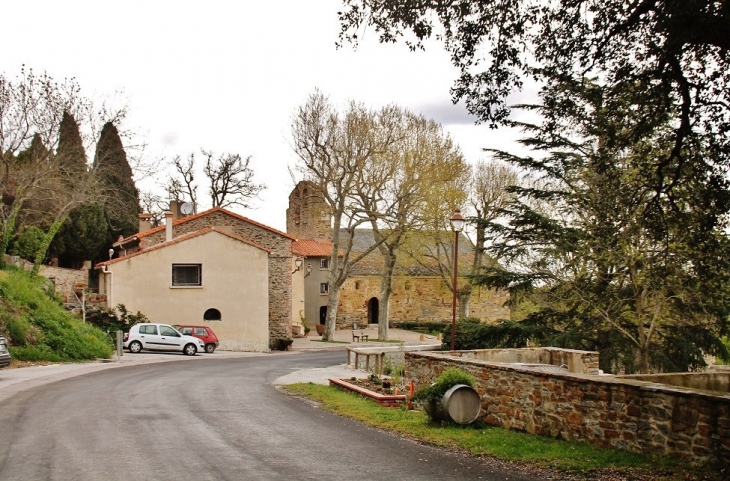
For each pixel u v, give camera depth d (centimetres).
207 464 892
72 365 2577
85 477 815
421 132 4591
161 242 4569
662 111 1096
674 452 858
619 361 2503
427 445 1046
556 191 2634
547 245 2647
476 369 1294
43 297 3139
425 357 1543
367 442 1069
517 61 1111
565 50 1073
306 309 6419
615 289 2325
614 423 948
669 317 2267
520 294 2753
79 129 3669
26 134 3366
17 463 886
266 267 4162
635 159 1291
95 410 1378
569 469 853
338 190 4703
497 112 1149
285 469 870
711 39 880
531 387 1121
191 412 1378
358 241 6838
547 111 1273
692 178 1139
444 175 4506
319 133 4575
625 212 1766
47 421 1230
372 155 4553
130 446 1008
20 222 4434
